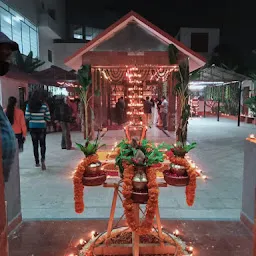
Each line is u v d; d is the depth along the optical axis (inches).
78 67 365.1
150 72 375.6
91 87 328.2
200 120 738.8
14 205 131.3
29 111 240.2
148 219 91.0
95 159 103.2
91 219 141.7
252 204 127.4
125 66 307.7
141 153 93.5
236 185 200.7
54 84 609.3
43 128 242.1
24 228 132.8
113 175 214.2
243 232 128.3
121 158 98.3
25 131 257.3
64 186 197.9
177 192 183.2
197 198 173.5
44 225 135.6
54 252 112.8
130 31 300.0
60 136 450.9
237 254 111.2
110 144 324.5
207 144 371.9
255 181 124.3
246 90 685.3
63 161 275.4
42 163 242.2
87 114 331.3
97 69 351.6
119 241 115.1
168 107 462.3
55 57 920.3
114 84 573.3
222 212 151.9
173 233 125.3
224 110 825.5
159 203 164.2
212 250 113.7
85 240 120.8
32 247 116.3
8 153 75.7
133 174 94.0
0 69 76.4
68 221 139.6
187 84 292.4
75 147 347.6
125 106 554.3
